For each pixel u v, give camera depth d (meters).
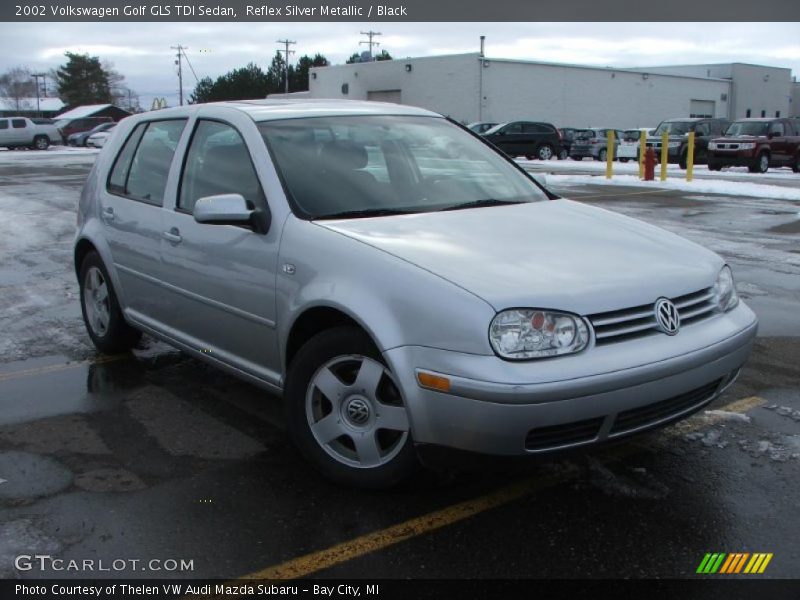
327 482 3.60
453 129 4.95
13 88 111.12
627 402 3.02
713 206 14.54
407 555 3.01
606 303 3.07
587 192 17.28
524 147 33.09
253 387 4.90
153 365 5.36
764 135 24.91
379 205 3.91
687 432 4.12
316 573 2.90
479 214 3.90
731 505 3.37
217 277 4.04
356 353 3.34
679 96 56.12
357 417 3.42
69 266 8.91
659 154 29.20
